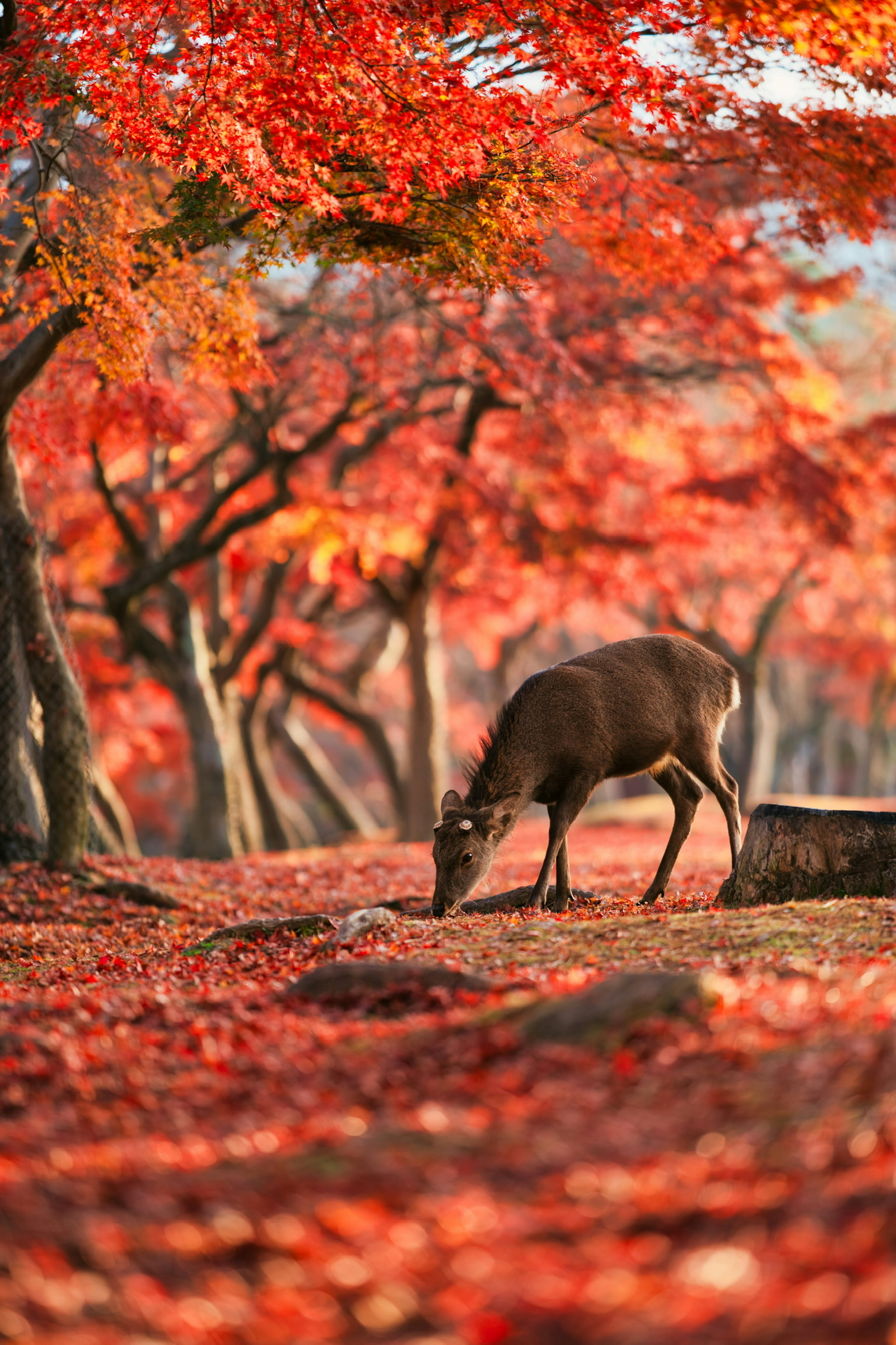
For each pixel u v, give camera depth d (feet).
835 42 36.22
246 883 63.72
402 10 37.19
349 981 26.76
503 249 42.01
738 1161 16.29
